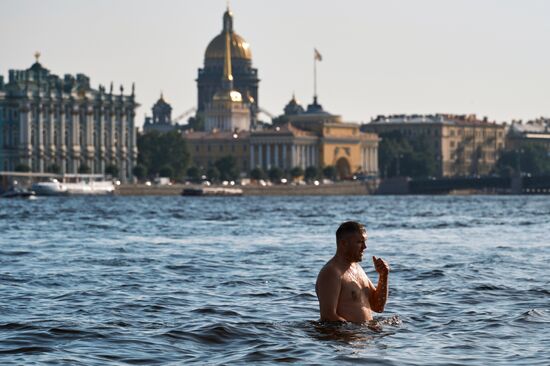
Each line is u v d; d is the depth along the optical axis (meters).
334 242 74.81
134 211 160.75
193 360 26.84
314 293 39.97
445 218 133.38
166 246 69.88
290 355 27.11
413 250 66.06
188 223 113.19
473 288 41.75
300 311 35.03
